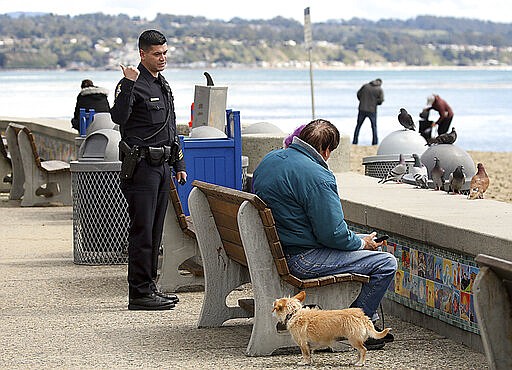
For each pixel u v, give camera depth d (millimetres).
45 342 10305
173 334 10617
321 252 9633
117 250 15070
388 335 9992
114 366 9336
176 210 12602
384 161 16969
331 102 98750
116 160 14961
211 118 16344
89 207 14984
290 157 9688
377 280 9602
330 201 9516
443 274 10141
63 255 15859
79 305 12156
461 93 125875
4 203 22516
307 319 9125
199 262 13648
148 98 11531
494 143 46000
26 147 21562
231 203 10000
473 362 9305
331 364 9289
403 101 99875
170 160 11844
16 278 13930
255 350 9617
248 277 11008
